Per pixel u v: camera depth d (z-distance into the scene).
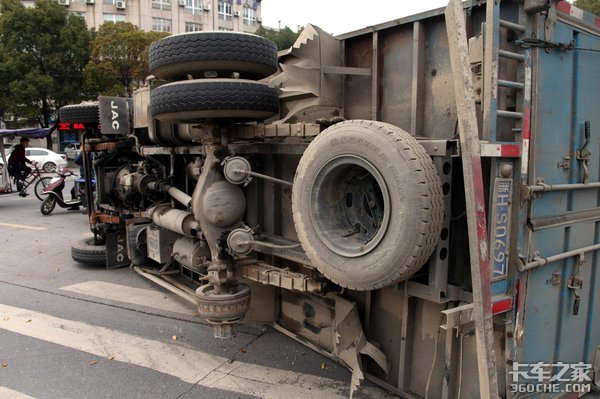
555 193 2.62
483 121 2.23
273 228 3.83
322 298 3.72
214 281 3.55
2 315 4.90
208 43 3.08
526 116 2.37
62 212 12.13
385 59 3.19
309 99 3.44
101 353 4.02
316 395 3.29
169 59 3.16
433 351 2.90
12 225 10.09
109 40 33.56
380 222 2.83
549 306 2.71
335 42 3.45
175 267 5.94
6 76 31.89
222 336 3.52
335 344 3.30
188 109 3.11
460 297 2.62
